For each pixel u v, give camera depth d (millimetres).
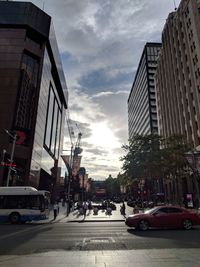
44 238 13430
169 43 71250
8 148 44844
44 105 59312
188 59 57062
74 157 50875
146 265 7242
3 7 56281
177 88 64438
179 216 17141
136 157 40281
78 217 31672
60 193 91812
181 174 43469
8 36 53562
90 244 11320
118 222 25500
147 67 119062
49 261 7863
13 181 38219
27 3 56969
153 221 16828
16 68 50062
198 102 52250
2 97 47500
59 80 76875
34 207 24766
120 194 150375
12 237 13898
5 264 7484
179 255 8531
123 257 8359
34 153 49906
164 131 75875
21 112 48312
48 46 60719
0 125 45719
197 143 53000
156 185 76312
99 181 182750
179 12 62781
